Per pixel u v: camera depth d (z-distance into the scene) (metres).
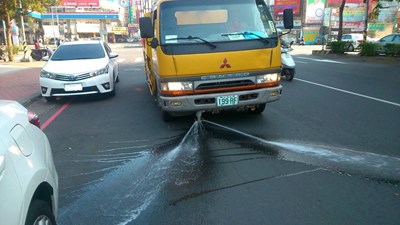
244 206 3.71
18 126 2.67
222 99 5.95
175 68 5.78
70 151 5.69
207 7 6.15
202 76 5.84
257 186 4.16
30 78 14.68
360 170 4.51
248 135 6.11
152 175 4.61
